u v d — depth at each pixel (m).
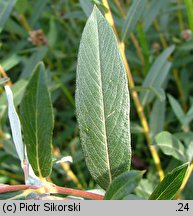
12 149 0.15
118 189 0.07
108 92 0.08
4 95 0.15
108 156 0.09
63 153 0.17
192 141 0.13
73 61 0.21
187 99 0.20
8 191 0.08
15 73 0.21
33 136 0.08
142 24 0.16
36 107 0.08
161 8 0.19
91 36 0.08
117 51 0.08
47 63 0.22
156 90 0.14
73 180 0.16
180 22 0.20
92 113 0.08
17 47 0.20
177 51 0.19
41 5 0.19
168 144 0.12
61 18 0.20
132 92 0.15
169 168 0.14
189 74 0.21
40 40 0.18
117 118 0.08
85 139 0.08
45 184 0.08
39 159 0.08
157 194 0.08
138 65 0.20
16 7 0.18
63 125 0.20
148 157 0.18
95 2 0.12
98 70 0.08
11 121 0.09
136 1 0.14
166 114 0.19
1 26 0.15
